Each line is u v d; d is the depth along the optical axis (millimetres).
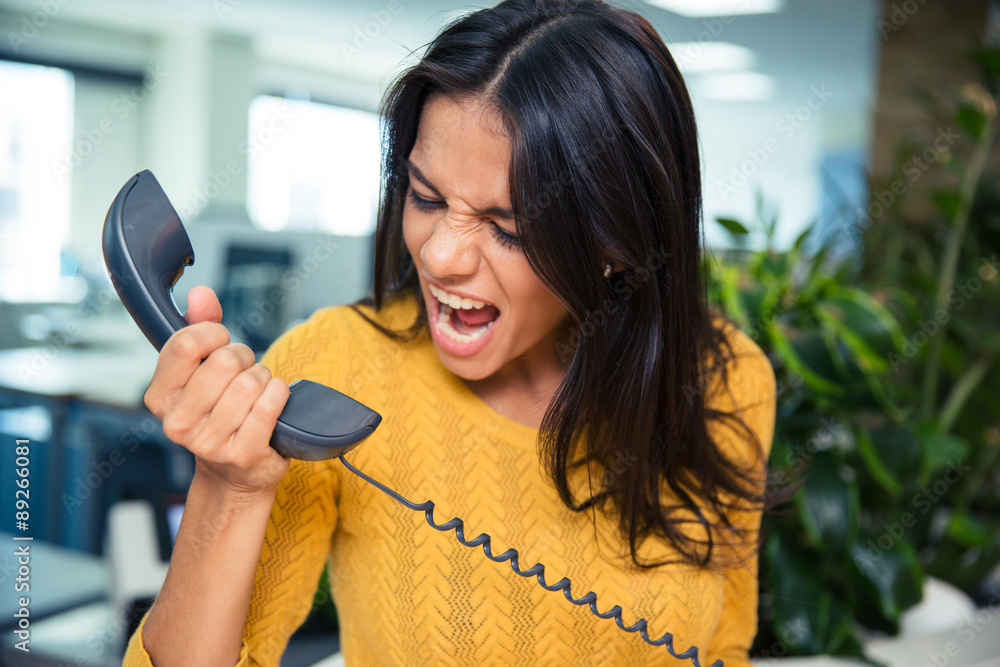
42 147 6504
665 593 797
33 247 6312
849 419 1589
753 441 931
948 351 2148
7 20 6004
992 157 2152
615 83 685
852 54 6746
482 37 666
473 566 750
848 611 1507
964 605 1725
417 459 772
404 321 826
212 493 576
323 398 562
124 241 578
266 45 7355
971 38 3250
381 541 749
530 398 816
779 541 1561
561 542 781
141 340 3805
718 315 976
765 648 1546
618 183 693
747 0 5062
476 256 671
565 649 768
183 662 592
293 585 702
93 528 2666
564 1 716
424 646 746
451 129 650
